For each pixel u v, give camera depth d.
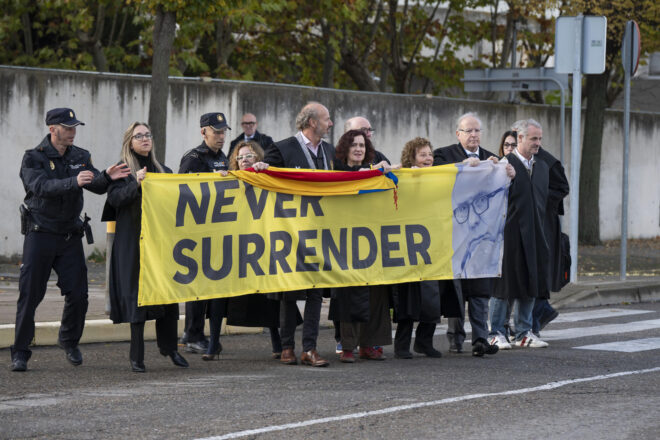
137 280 9.73
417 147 11.29
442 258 11.02
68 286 9.84
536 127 11.55
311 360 10.32
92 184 9.48
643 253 25.52
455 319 11.44
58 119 9.55
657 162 29.78
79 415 7.70
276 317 10.73
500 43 35.94
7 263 19.12
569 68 17.34
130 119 20.08
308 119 10.73
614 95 32.44
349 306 10.49
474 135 11.66
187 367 10.18
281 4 25.08
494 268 11.29
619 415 7.84
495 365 10.41
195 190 10.02
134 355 9.84
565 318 14.88
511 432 7.23
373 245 10.77
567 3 25.86
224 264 10.16
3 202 19.08
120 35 27.16
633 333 13.17
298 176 10.44
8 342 11.15
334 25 28.73
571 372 9.94
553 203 11.90
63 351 11.16
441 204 11.11
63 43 27.00
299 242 10.48
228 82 20.98
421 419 7.62
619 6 25.22
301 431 7.17
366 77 29.23
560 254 12.03
